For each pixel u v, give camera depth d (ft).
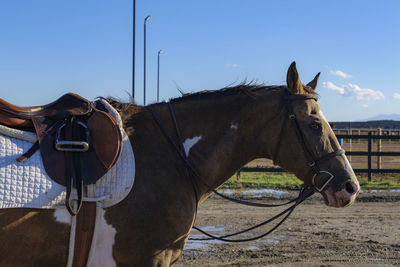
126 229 8.43
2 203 7.48
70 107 8.68
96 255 8.31
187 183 9.35
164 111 9.84
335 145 9.70
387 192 37.76
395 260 18.76
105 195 8.29
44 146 8.10
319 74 11.02
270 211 29.50
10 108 8.19
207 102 10.09
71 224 8.09
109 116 8.61
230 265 17.71
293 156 9.80
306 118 9.68
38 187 7.82
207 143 9.84
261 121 9.96
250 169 42.45
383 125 183.21
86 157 8.32
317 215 28.48
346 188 9.40
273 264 17.93
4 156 7.79
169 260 8.86
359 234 23.56
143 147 9.16
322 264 18.01
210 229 24.03
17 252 7.77
